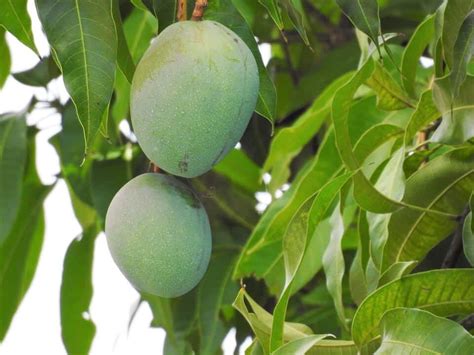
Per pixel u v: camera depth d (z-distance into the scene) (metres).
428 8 1.34
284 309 1.19
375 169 1.39
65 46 1.16
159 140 1.11
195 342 1.84
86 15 1.17
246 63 1.14
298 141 1.66
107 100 1.16
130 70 1.25
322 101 1.63
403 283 1.21
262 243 1.54
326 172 1.52
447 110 1.27
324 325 1.69
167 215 1.16
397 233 1.32
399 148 1.38
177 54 1.12
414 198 1.32
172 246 1.16
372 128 1.39
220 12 1.23
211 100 1.11
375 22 1.17
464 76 1.22
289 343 1.17
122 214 1.17
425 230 1.32
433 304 1.22
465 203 1.31
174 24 1.14
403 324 1.15
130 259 1.16
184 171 1.13
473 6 1.26
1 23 1.23
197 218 1.18
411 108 1.43
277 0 1.22
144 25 1.71
